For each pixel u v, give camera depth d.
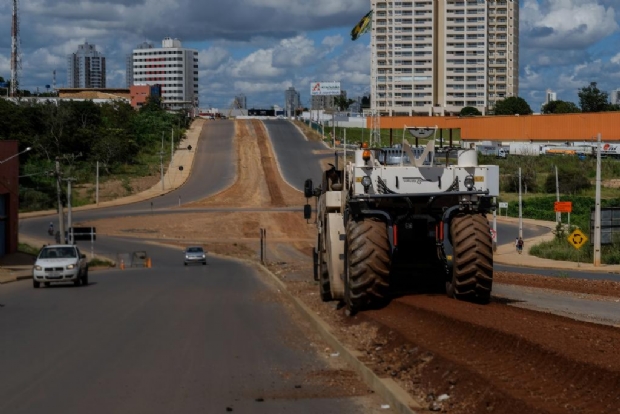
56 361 11.77
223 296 24.41
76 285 31.12
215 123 158.88
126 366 11.33
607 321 14.23
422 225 14.21
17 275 40.28
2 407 8.76
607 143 96.31
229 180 102.38
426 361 9.65
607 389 7.11
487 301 14.02
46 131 108.88
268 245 70.44
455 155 14.32
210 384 10.00
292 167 109.88
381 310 13.91
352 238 13.76
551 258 50.56
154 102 168.75
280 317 17.86
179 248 68.50
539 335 9.65
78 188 94.88
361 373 10.26
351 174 14.32
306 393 9.40
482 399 7.53
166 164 113.25
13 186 56.09
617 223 48.06
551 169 90.31
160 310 19.73
